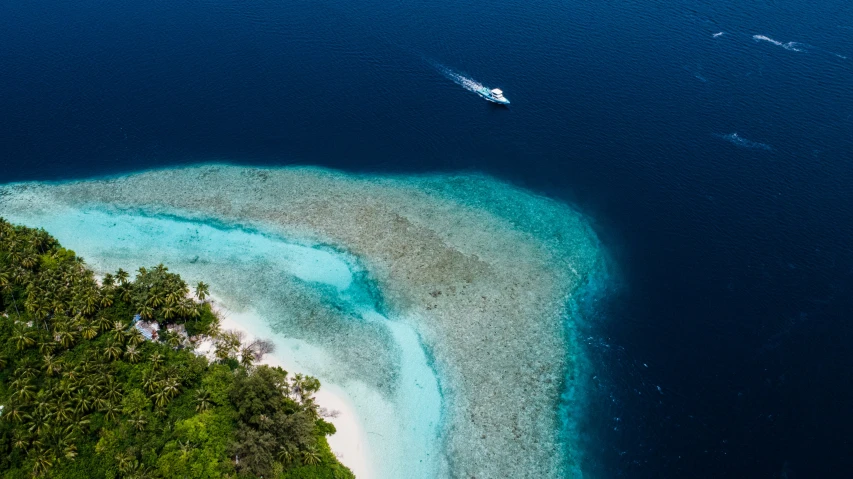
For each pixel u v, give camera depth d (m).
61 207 124.00
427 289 105.31
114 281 97.19
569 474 78.12
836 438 78.94
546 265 110.81
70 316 89.25
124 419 75.94
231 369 87.69
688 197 121.25
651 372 90.06
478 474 78.00
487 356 93.31
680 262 107.50
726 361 89.94
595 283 106.62
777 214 114.31
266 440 73.69
